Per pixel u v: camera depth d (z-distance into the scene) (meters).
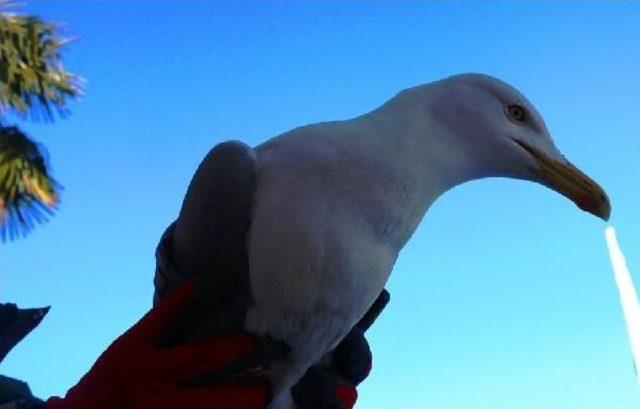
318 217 0.42
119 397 0.42
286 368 0.44
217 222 0.43
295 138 0.44
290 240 0.42
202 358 0.43
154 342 0.43
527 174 0.48
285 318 0.43
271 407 0.46
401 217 0.44
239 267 0.43
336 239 0.42
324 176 0.43
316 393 0.48
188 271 0.44
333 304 0.42
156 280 0.47
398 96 0.47
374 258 0.43
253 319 0.43
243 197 0.43
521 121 0.49
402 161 0.44
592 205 0.48
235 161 0.42
